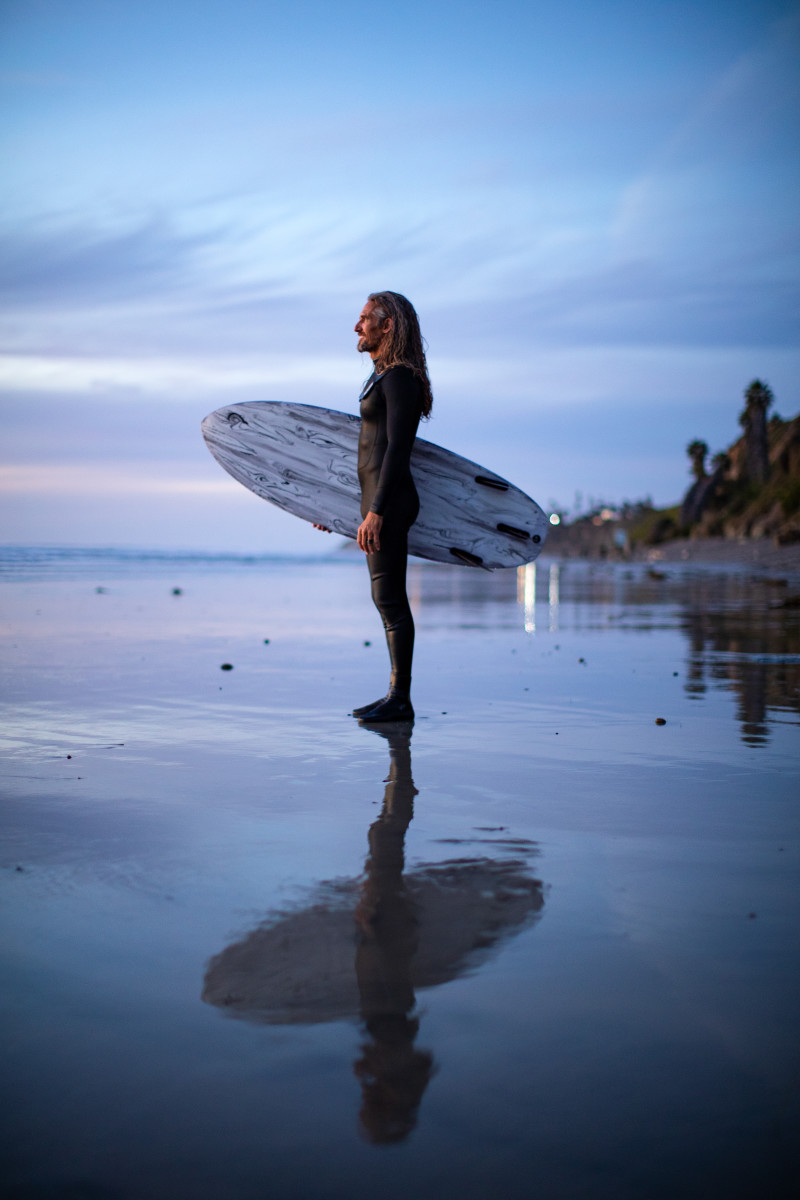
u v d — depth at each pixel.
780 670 5.39
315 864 1.91
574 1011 1.26
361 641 7.01
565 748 3.17
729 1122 1.02
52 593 13.42
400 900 1.69
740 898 1.71
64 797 2.46
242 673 5.11
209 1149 0.97
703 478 77.50
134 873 1.84
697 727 3.56
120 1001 1.28
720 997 1.30
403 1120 1.02
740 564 35.38
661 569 35.03
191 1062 1.13
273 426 4.71
